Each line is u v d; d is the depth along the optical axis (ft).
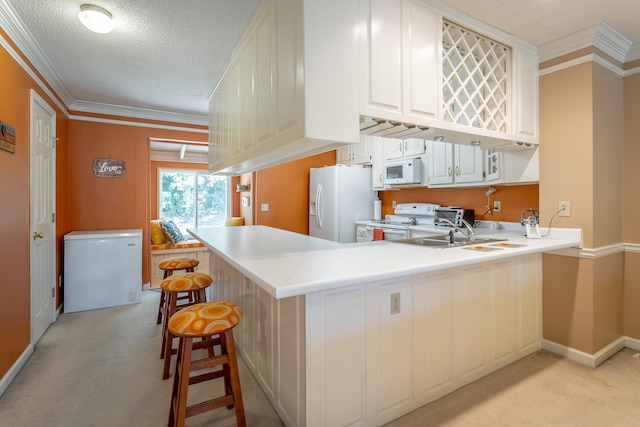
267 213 15.78
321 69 4.58
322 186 15.40
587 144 7.25
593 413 5.60
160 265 9.09
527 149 8.30
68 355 7.83
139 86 10.42
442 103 6.20
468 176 10.09
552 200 7.86
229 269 8.90
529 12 6.41
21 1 6.09
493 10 6.33
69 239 10.85
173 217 20.29
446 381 6.14
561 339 7.72
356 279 4.28
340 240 14.61
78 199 12.01
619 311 8.06
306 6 4.50
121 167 12.73
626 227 8.17
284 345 5.31
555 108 7.77
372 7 5.24
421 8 5.88
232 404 5.38
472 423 5.36
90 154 12.20
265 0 5.87
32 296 7.95
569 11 6.38
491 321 6.88
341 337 4.92
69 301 10.85
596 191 7.29
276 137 5.39
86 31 7.18
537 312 7.93
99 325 9.76
